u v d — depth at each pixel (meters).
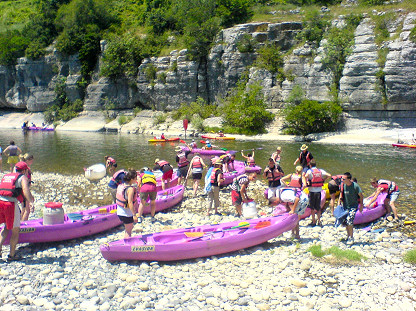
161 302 7.18
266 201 14.41
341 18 35.69
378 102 31.61
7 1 72.06
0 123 51.88
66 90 50.88
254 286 7.77
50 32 54.66
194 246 9.12
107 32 51.38
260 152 25.91
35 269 8.58
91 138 36.41
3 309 6.90
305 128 33.47
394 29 32.00
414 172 18.77
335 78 33.78
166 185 15.38
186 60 42.47
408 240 10.27
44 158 24.88
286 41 38.62
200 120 38.22
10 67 53.12
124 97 47.44
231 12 43.25
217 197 12.55
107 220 11.05
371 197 12.71
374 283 7.85
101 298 7.34
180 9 48.06
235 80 40.28
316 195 11.23
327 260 8.88
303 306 7.02
